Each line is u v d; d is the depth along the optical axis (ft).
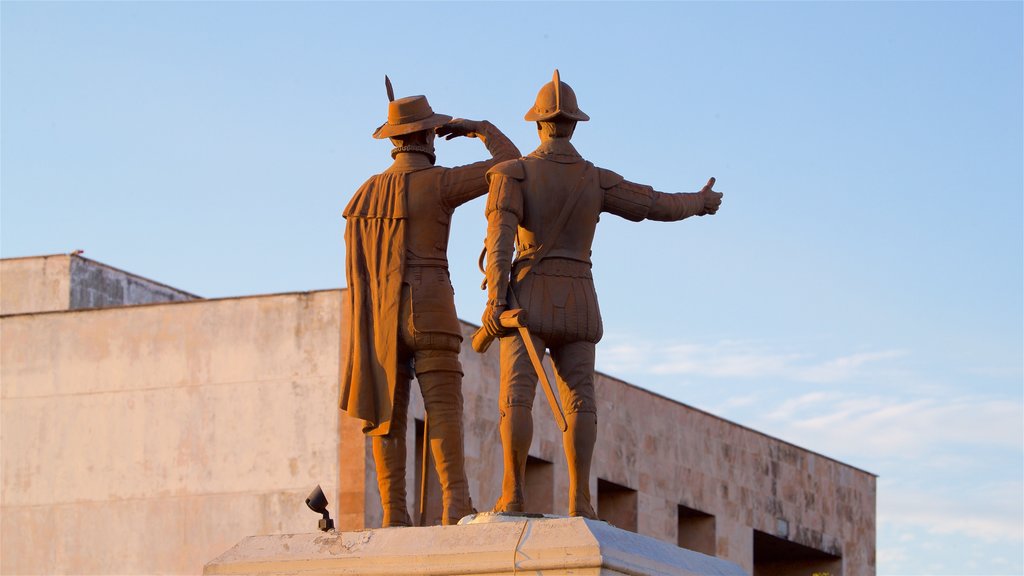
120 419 118.21
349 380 48.73
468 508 48.21
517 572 43.62
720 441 135.13
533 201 46.44
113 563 116.67
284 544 46.52
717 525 133.59
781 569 148.46
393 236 48.70
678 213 47.73
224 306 116.78
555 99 47.03
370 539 45.60
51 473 119.34
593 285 46.73
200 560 114.73
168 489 116.26
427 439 48.67
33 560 118.73
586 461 46.06
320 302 114.32
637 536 45.32
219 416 115.55
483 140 50.03
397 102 49.70
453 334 48.55
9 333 121.80
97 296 138.72
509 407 45.78
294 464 113.09
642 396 128.06
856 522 148.46
